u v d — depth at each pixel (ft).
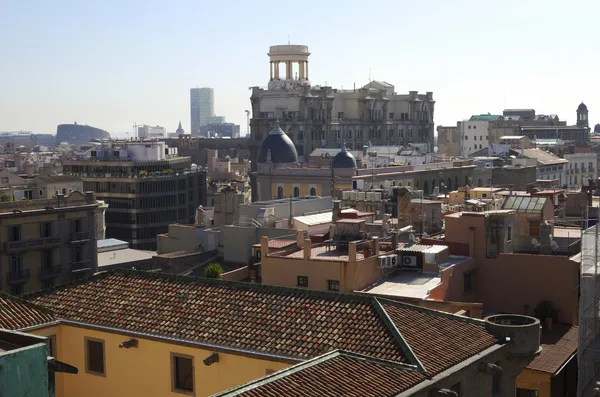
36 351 78.54
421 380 122.52
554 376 175.42
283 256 212.84
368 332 135.95
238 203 351.05
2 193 471.62
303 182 579.48
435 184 607.78
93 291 164.55
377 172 574.15
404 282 204.13
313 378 117.91
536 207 259.19
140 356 147.43
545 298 210.79
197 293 156.46
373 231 249.14
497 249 220.64
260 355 135.33
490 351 139.64
